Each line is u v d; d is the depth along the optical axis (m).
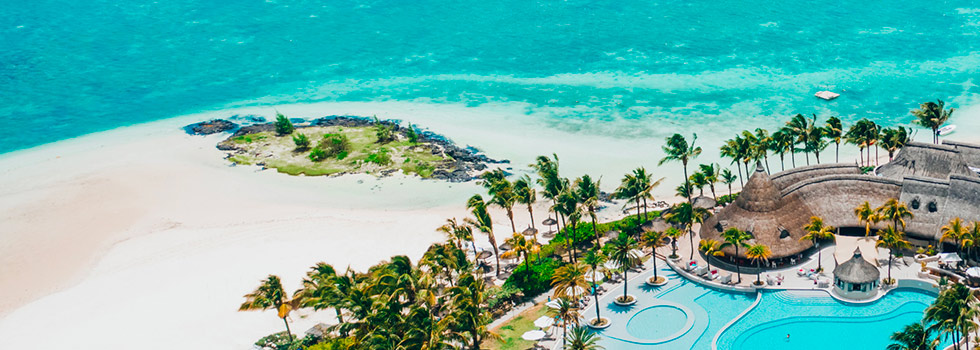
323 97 189.62
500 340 70.12
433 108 173.62
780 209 82.88
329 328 70.88
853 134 106.06
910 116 142.88
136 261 100.75
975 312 57.06
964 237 74.50
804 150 106.19
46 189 130.62
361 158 139.00
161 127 171.12
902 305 73.56
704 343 70.62
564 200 84.50
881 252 82.81
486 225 85.81
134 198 124.25
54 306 90.06
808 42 199.62
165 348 78.56
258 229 109.19
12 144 165.50
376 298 67.06
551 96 176.00
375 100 183.75
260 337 79.38
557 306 74.94
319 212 115.06
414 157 138.00
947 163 94.06
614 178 122.25
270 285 72.81
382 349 60.81
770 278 78.62
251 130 161.25
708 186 114.19
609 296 81.12
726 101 161.62
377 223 108.94
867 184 86.88
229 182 130.75
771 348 69.25
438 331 63.09
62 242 108.62
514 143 145.12
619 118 156.62
